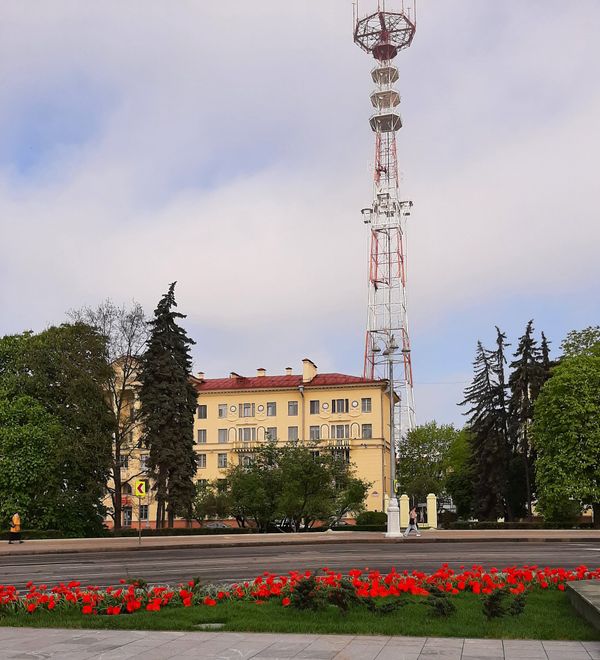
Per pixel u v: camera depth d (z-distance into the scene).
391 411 43.44
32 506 46.00
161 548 35.62
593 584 12.93
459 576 14.71
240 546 36.94
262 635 10.31
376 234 86.50
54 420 46.88
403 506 54.31
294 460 55.41
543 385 57.59
